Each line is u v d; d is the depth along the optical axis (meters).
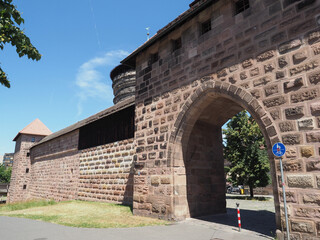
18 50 7.08
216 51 9.11
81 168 20.64
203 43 9.66
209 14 9.73
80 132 22.16
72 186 21.53
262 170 21.97
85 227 8.20
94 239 6.61
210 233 7.45
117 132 17.11
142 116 11.93
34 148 35.19
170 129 10.31
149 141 11.18
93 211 12.00
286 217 6.18
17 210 13.98
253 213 11.99
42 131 41.81
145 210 10.55
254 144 22.55
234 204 17.25
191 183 10.70
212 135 12.31
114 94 29.50
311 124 6.30
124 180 15.52
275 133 6.92
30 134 40.38
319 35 6.50
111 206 13.88
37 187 30.31
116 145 16.89
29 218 10.16
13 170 41.47
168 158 10.07
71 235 7.04
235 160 23.14
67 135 24.50
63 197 22.83
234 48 8.53
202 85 9.34
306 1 6.89
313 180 6.07
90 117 22.50
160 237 6.93
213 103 10.36
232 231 7.74
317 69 6.40
